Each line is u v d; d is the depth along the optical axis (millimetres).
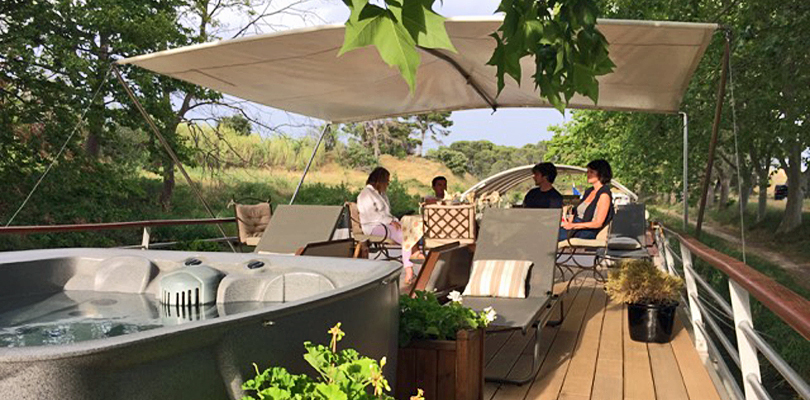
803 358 8008
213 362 1765
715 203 43219
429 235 6898
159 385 1614
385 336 2662
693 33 4969
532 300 4629
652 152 17891
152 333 1589
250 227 8070
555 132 34844
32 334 2770
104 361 1490
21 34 14320
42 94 14883
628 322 5141
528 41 1586
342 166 37719
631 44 5305
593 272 8648
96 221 15906
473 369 3316
